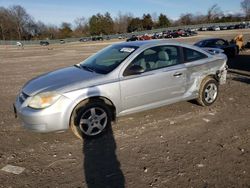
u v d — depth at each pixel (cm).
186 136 501
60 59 2388
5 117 643
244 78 1016
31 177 388
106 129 510
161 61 566
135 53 536
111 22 11569
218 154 434
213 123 559
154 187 356
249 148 452
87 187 362
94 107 491
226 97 744
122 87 512
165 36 5950
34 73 1451
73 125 486
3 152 462
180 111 629
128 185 362
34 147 477
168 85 569
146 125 554
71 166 412
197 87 625
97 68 544
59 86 477
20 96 502
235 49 1773
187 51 611
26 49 5094
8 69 1698
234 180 367
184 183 363
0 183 375
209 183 362
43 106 458
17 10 11275
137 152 447
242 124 551
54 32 11894
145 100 547
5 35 11225
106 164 415
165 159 423
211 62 638
